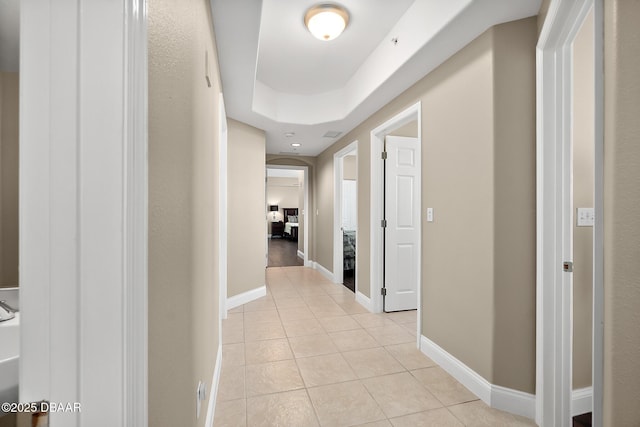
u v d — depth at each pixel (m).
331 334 2.78
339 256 4.83
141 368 0.53
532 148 1.67
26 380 0.46
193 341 1.14
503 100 1.75
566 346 1.57
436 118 2.28
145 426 0.55
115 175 0.48
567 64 1.55
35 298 0.46
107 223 0.48
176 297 0.88
